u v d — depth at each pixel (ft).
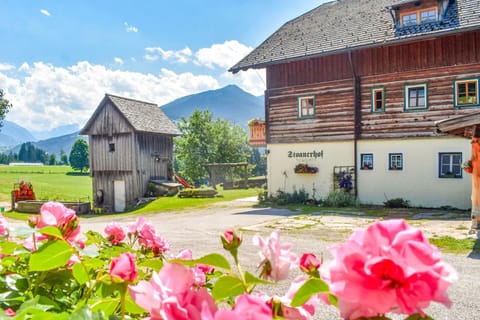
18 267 5.35
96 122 85.92
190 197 79.46
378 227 2.56
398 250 2.45
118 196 84.28
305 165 59.72
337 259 2.53
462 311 15.52
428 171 51.34
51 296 4.61
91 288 4.09
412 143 52.49
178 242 32.19
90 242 5.91
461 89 49.49
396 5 53.83
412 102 52.95
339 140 57.93
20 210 78.59
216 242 31.86
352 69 56.34
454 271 2.42
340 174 57.77
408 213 46.19
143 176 84.58
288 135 62.54
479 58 48.01
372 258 2.40
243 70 64.75
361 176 56.34
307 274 3.42
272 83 63.93
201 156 133.59
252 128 75.31
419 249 2.36
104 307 3.86
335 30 61.93
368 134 55.77
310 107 60.85
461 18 49.47
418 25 52.70
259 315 2.31
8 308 4.30
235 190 103.65
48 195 127.85
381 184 54.75
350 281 2.43
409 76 52.75
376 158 55.16
